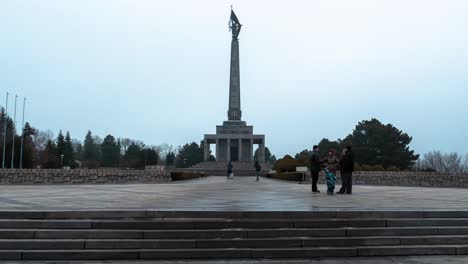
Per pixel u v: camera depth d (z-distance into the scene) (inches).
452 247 449.7
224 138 2950.3
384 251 439.5
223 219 468.1
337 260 418.6
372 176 1368.1
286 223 463.8
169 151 5226.4
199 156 4758.9
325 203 601.0
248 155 3011.8
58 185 1189.1
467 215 504.7
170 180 1572.3
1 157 2684.5
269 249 426.0
